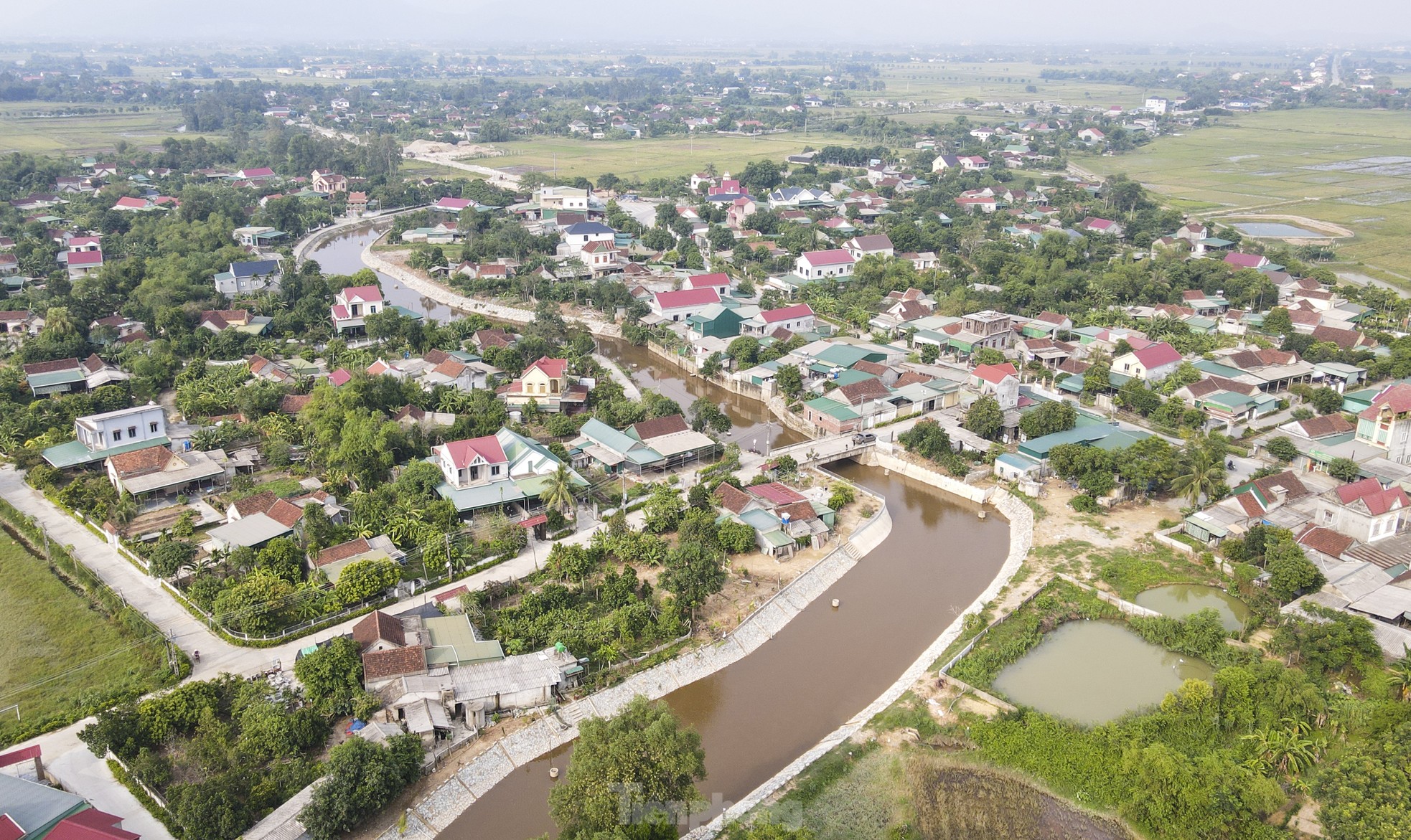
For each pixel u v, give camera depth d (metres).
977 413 133.62
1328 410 139.38
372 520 103.06
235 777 67.19
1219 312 187.38
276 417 130.00
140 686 79.06
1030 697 81.94
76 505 109.06
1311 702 75.25
